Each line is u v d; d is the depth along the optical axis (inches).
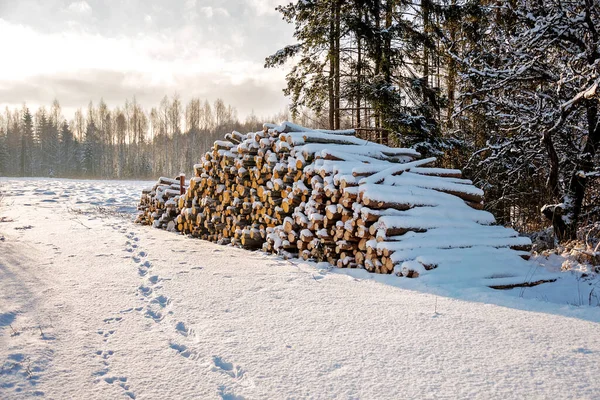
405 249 249.1
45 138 3240.7
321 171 301.3
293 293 206.8
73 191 1037.2
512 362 124.9
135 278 236.7
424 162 331.3
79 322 164.9
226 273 252.8
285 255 318.0
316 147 329.4
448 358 128.3
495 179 537.0
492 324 158.4
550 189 418.6
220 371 123.0
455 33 647.8
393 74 663.8
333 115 705.0
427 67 687.1
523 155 476.7
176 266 270.8
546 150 442.3
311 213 307.0
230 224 396.8
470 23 604.1
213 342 143.9
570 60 380.8
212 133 3240.7
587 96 334.6
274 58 699.4
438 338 144.7
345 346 138.8
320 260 298.5
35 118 3577.8
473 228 289.6
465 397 105.6
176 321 166.4
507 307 181.3
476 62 502.0
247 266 276.8
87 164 3026.6
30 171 3029.0
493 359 127.2
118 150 3240.7
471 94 463.2
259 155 366.9
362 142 375.9
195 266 271.6
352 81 645.9
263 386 112.7
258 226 367.6
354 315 171.2
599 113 393.7
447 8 616.7
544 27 379.9
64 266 261.7
